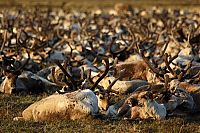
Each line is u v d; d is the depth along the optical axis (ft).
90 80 141.08
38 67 210.18
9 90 167.43
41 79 174.50
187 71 163.22
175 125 123.03
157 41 258.37
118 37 301.63
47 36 288.51
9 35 291.99
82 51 237.45
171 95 135.23
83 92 127.44
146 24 377.30
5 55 205.98
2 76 180.45
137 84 161.48
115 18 475.72
